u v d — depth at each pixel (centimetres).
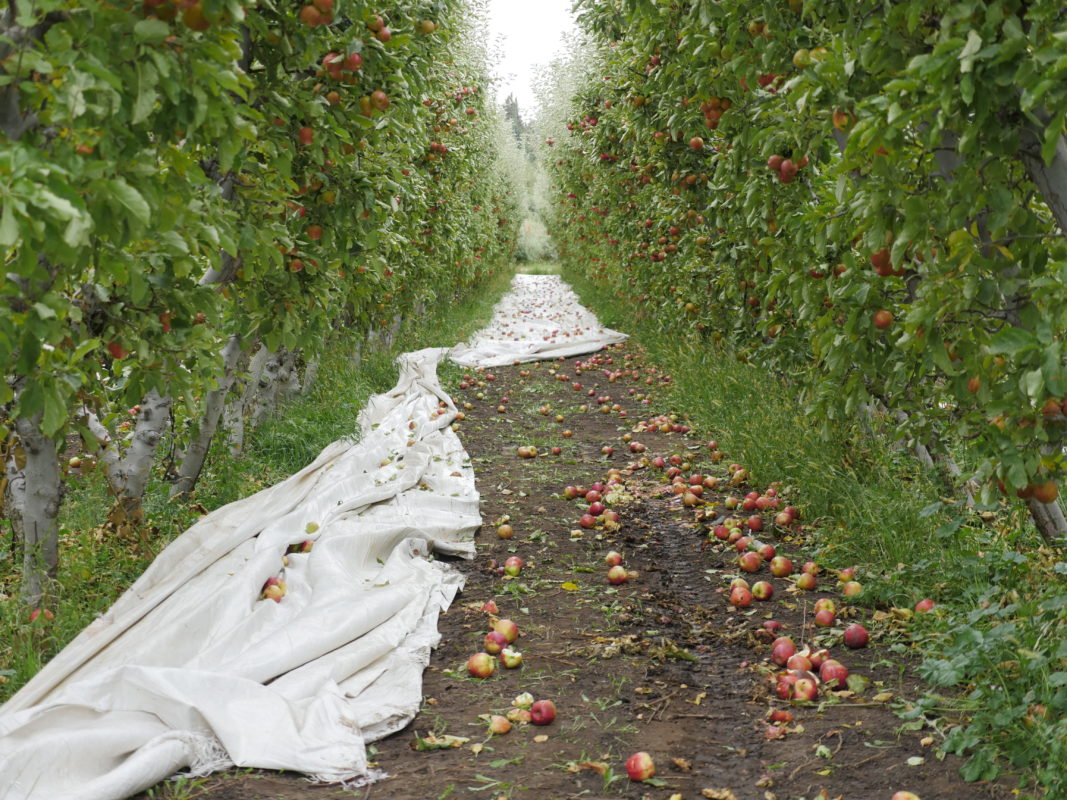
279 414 801
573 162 1944
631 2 541
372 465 679
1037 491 314
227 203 405
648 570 498
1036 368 270
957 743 282
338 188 494
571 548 540
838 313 417
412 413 879
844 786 274
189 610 402
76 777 282
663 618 427
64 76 224
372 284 812
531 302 2408
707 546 527
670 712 336
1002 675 301
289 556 473
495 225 2269
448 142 1104
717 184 589
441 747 312
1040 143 282
